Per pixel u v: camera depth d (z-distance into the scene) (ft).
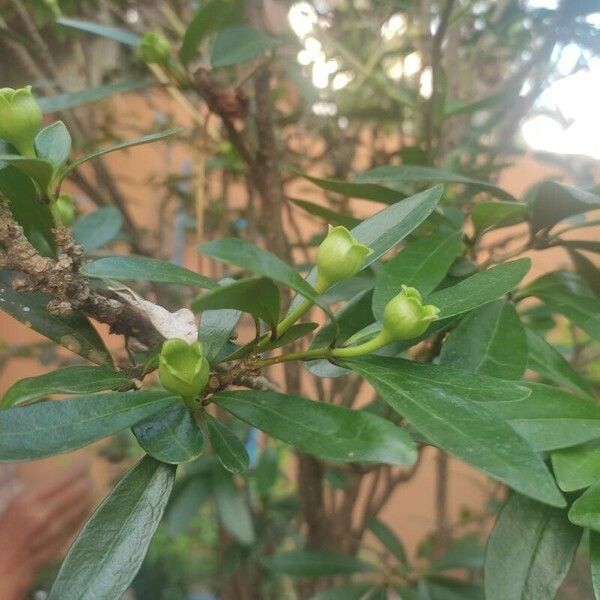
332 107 2.49
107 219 1.57
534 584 0.91
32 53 2.36
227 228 2.61
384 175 1.34
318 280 0.89
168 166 3.21
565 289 1.34
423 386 0.86
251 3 1.95
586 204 1.16
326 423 0.85
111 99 3.12
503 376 1.07
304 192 2.85
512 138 2.18
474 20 2.48
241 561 2.61
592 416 0.91
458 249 1.14
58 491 1.73
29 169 0.95
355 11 2.56
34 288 0.96
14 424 0.82
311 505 2.07
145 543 0.82
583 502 0.82
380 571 2.13
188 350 0.86
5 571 1.57
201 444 0.88
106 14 2.72
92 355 1.04
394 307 0.89
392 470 2.69
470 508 3.66
